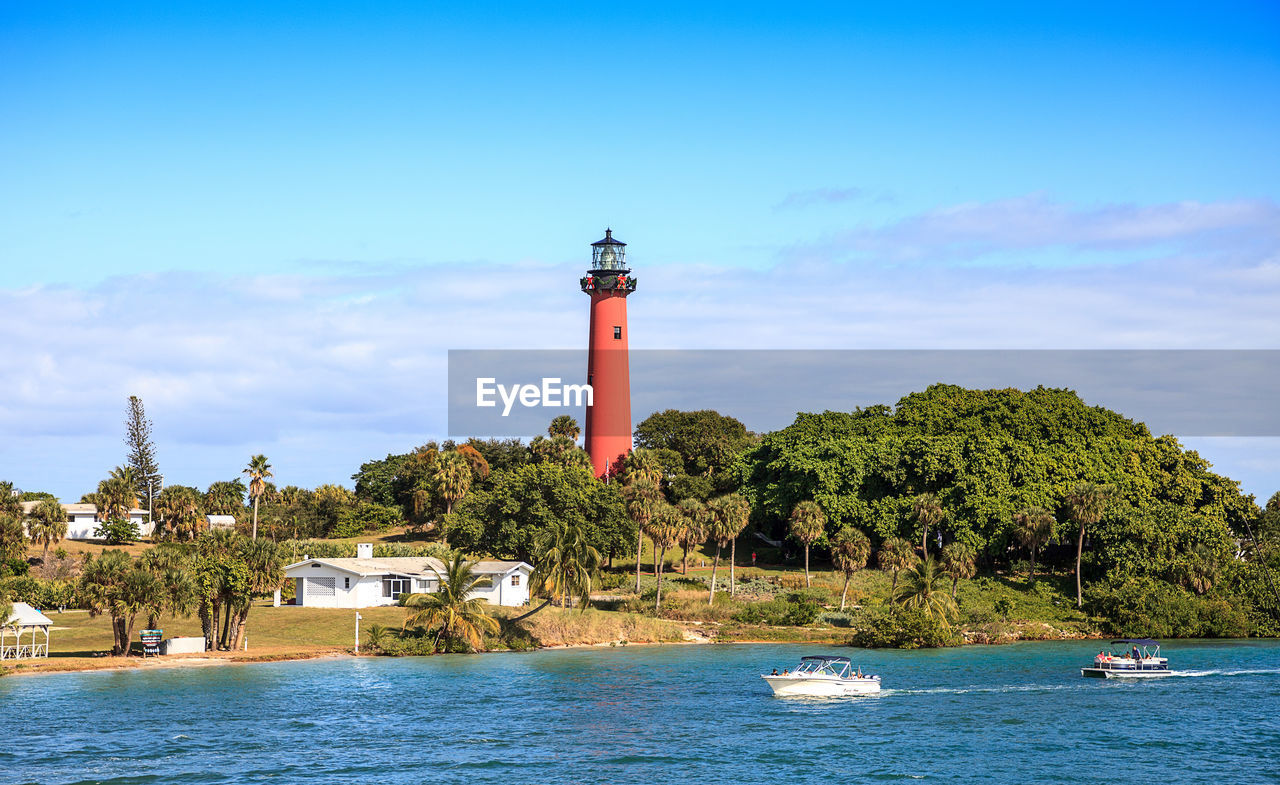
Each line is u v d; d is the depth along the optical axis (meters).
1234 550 139.12
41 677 81.88
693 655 100.69
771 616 120.50
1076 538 137.50
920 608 112.81
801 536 131.25
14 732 64.06
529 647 104.62
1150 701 77.81
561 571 107.00
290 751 60.81
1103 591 127.44
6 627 87.12
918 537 136.12
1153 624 122.19
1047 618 125.31
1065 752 61.75
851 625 119.31
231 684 80.56
